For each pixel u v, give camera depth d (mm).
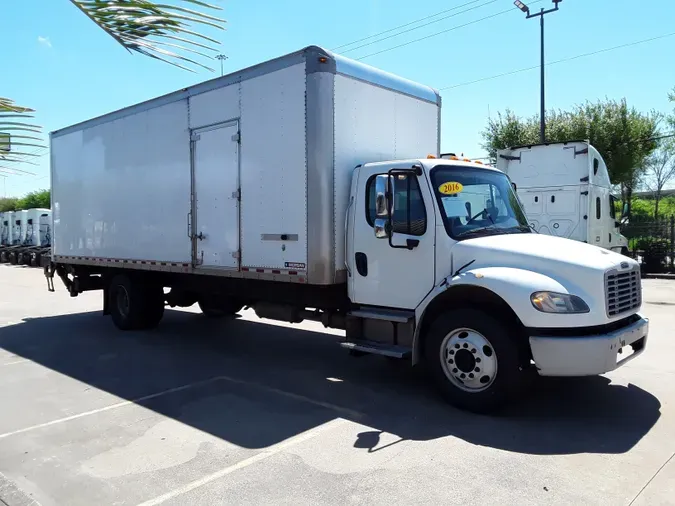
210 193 7379
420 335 5668
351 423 4977
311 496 3629
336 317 6641
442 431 4734
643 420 4914
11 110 2211
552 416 5047
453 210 5637
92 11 1866
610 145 26891
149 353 7965
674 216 20609
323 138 5957
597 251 5309
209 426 4961
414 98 7289
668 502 3471
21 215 31641
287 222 6320
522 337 5039
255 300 7762
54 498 3705
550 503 3475
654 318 10188
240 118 6867
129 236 9000
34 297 15227
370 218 5980
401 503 3510
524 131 28469
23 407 5590
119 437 4750
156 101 8273
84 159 10086
